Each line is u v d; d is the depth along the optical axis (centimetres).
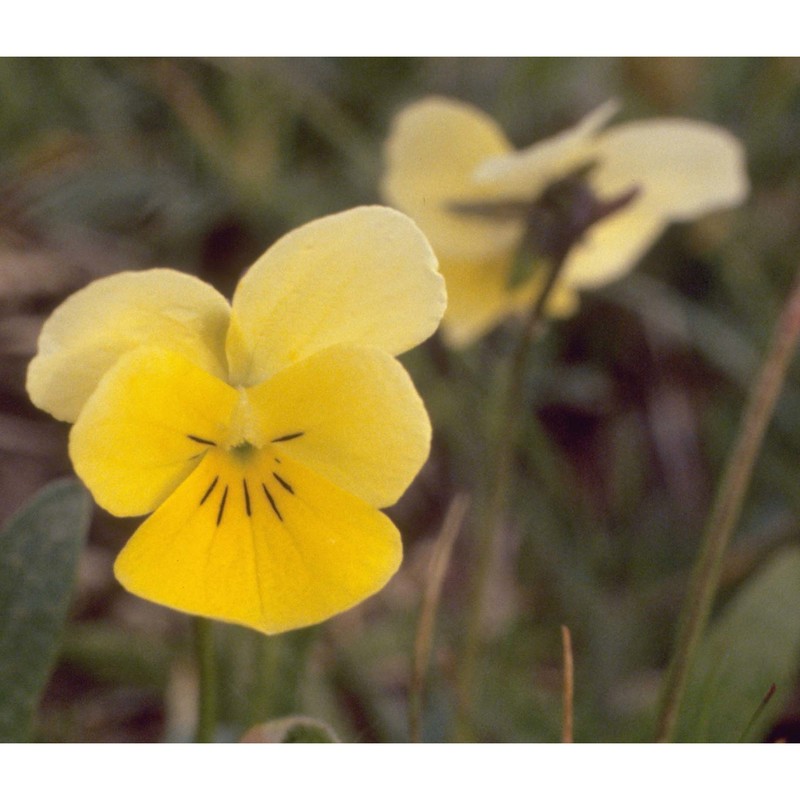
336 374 18
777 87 35
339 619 26
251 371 18
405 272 18
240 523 18
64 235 30
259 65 33
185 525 18
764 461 30
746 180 35
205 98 34
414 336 18
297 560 18
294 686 23
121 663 24
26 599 20
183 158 33
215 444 18
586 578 28
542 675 26
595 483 32
